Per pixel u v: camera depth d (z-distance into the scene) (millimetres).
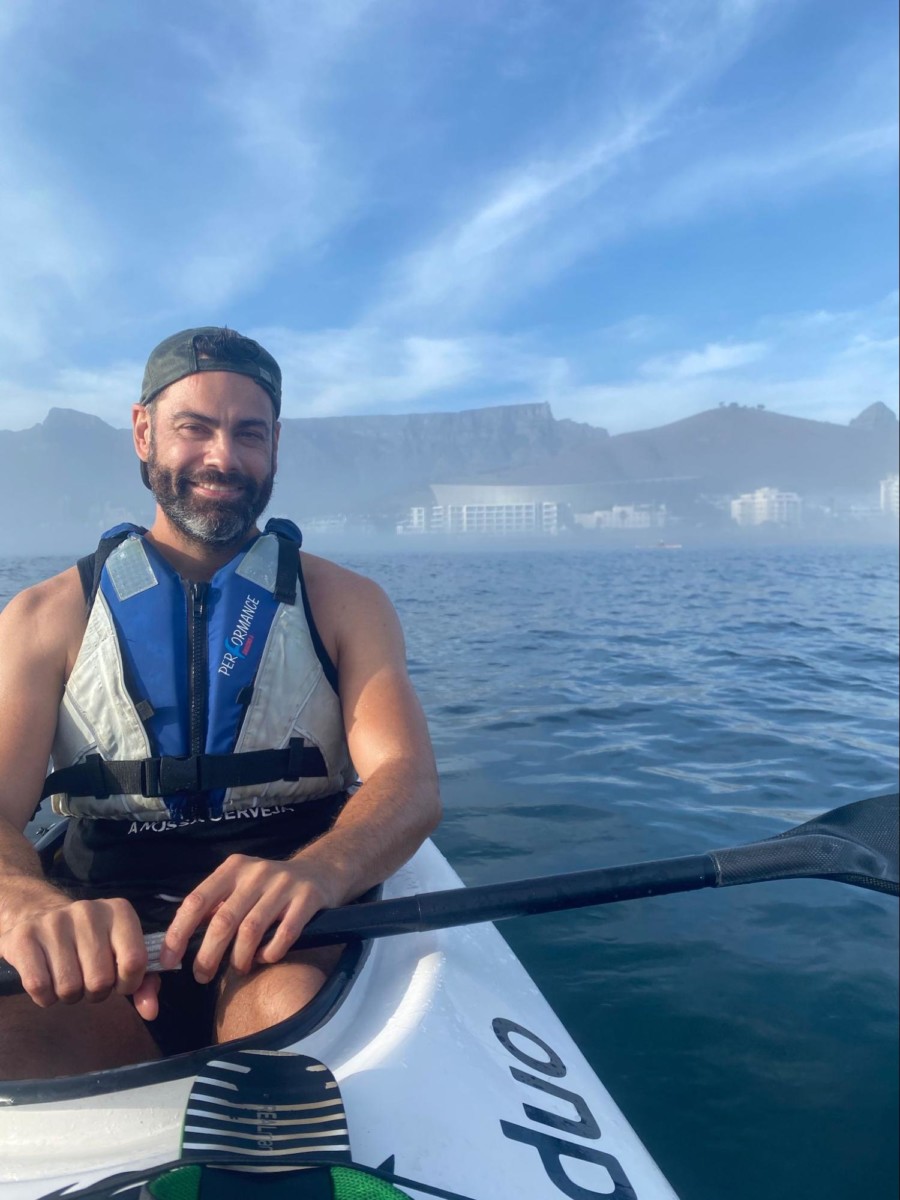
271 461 1839
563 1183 1094
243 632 1701
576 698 7418
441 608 15367
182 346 1748
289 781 1697
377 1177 884
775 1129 2254
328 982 1271
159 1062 1076
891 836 1715
